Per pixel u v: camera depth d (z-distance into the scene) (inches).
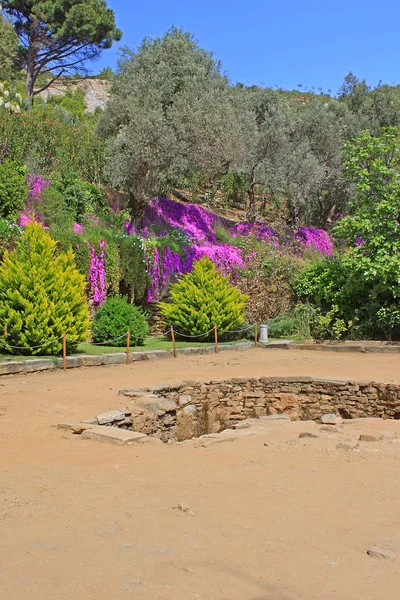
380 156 734.5
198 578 120.7
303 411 452.1
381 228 693.3
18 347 494.6
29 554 130.2
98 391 396.2
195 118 829.8
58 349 516.7
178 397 417.7
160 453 243.9
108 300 639.1
